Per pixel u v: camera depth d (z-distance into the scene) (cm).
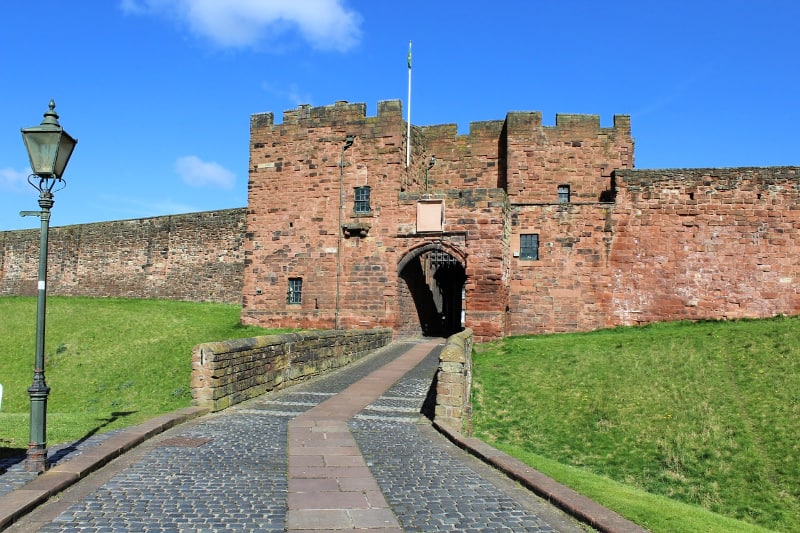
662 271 3200
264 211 3559
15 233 6066
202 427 1335
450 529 793
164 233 5031
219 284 4681
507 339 3131
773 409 1912
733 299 3134
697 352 2528
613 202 3259
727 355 2458
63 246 5659
